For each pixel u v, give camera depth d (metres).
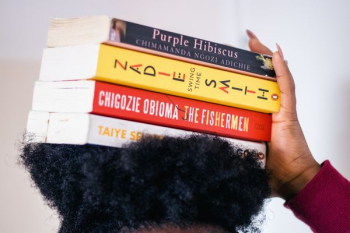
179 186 0.55
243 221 0.62
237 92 0.69
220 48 0.68
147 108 0.63
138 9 1.26
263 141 0.75
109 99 0.60
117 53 0.60
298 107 1.17
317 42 1.15
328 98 1.11
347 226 0.75
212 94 0.67
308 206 0.78
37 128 0.64
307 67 1.16
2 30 1.26
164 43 0.63
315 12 1.16
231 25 1.25
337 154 1.08
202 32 1.25
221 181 0.59
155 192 0.56
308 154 0.79
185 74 0.65
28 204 1.24
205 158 0.57
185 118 0.66
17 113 1.25
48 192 0.69
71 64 0.62
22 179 1.24
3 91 1.25
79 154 0.61
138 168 0.55
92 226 0.62
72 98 0.61
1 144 1.24
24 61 1.26
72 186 0.63
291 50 1.18
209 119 0.68
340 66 1.10
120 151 0.57
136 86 0.62
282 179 0.79
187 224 0.59
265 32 1.22
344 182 0.77
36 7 1.27
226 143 0.62
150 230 0.58
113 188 0.56
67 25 0.63
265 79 0.72
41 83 0.65
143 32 0.62
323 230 0.77
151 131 0.63
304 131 1.15
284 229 1.14
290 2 1.20
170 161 0.56
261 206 0.65
